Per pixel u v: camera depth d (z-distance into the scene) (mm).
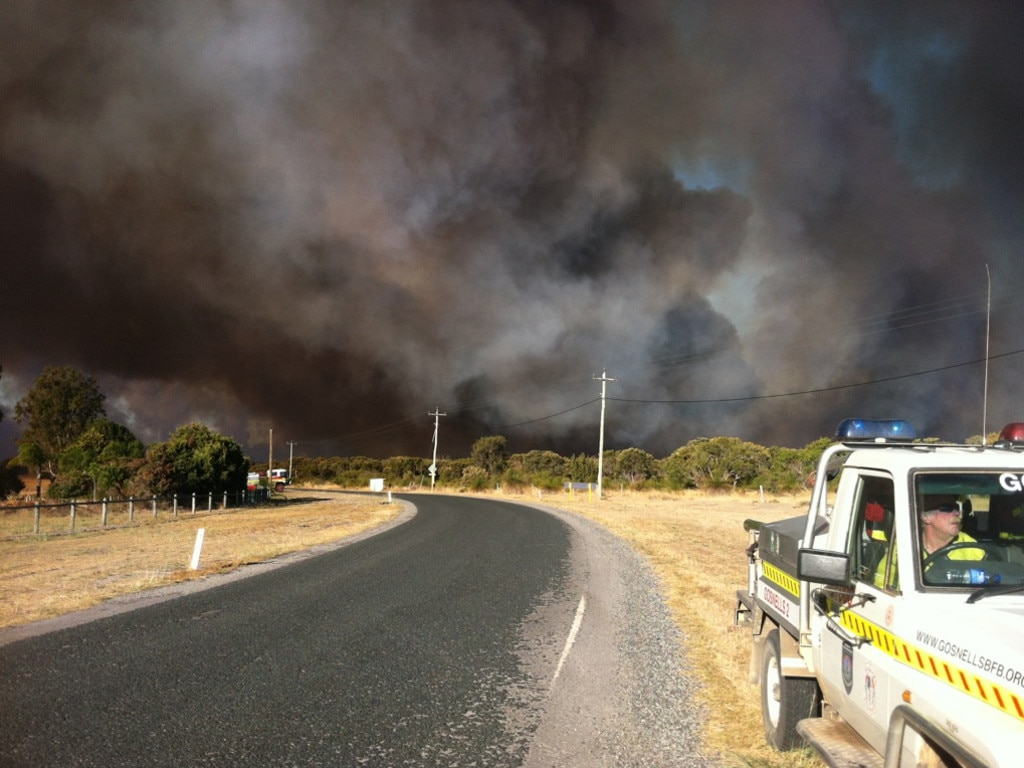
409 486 90375
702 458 61500
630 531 24953
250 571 14867
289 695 6523
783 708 5059
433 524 27953
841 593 4191
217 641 8586
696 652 8438
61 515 31953
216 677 7062
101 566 15625
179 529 26109
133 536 23109
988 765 2537
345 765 4961
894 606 3555
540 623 9930
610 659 8086
